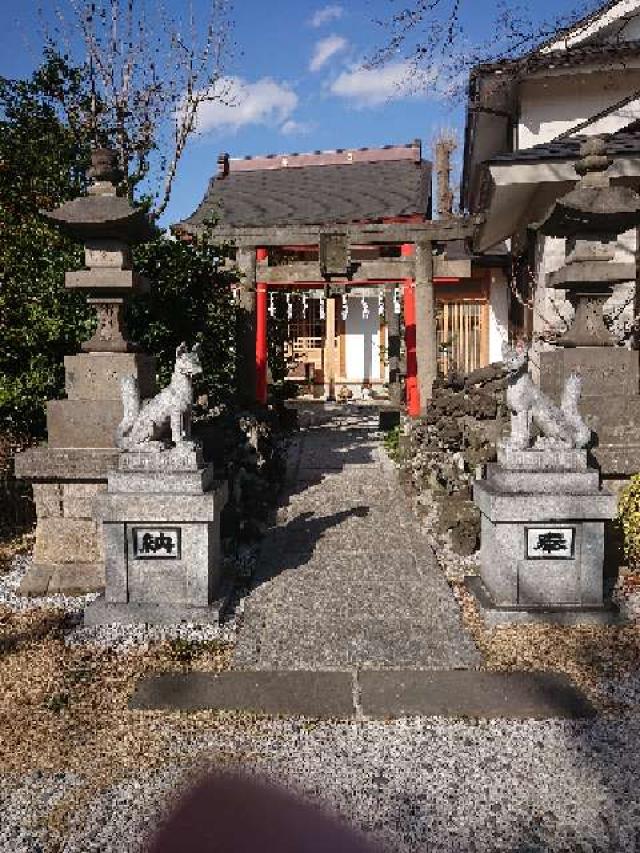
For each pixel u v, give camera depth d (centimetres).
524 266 1095
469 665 370
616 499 417
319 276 972
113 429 493
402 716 320
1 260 755
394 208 1585
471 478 623
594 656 376
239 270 902
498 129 1045
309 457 995
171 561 434
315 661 377
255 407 911
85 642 403
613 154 635
